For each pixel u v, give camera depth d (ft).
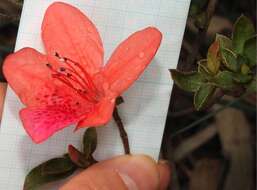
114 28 0.33
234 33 0.31
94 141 0.31
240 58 0.31
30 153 0.32
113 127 0.32
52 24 0.31
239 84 0.31
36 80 0.30
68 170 0.32
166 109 0.32
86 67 0.31
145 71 0.32
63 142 0.33
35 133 0.28
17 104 0.32
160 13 0.33
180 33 0.32
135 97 0.32
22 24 0.32
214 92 0.32
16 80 0.30
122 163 0.31
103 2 0.33
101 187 0.30
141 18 0.33
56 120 0.29
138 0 0.33
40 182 0.31
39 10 0.32
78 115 0.29
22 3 0.35
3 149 0.32
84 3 0.33
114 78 0.29
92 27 0.31
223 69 0.32
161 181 0.34
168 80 0.32
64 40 0.31
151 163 0.32
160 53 0.32
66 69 0.31
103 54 0.31
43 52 0.32
